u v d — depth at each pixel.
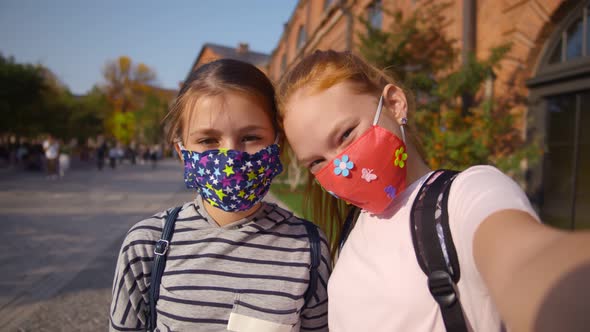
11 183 13.11
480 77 5.09
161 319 1.11
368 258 0.96
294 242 1.20
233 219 1.23
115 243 5.20
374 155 0.97
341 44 13.27
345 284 0.99
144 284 1.14
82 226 6.30
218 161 1.10
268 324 1.09
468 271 0.74
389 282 0.87
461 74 5.07
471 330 0.76
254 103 1.12
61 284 3.65
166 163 36.97
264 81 1.19
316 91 0.98
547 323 0.38
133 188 12.83
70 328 2.81
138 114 50.06
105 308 3.15
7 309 3.11
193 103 1.11
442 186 0.87
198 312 1.09
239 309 1.09
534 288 0.41
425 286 0.81
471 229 0.69
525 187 5.63
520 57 5.53
